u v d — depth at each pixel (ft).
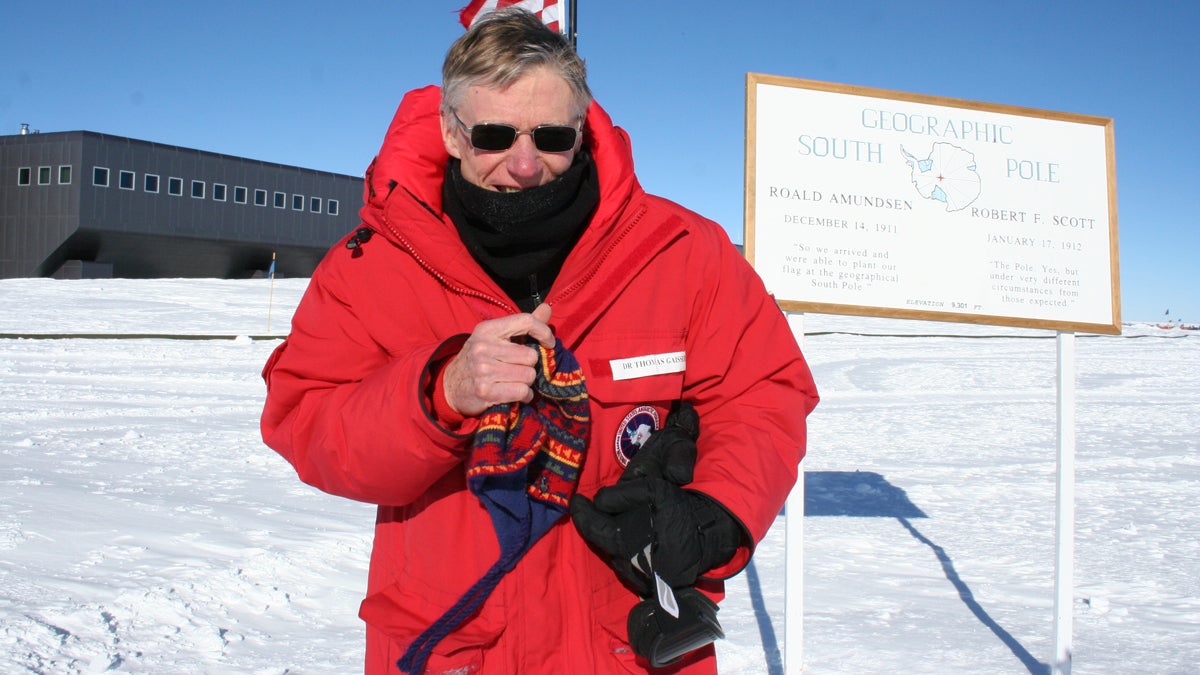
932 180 11.89
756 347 5.53
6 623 11.79
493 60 4.78
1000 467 29.84
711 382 5.53
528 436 4.52
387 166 5.26
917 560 18.53
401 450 4.44
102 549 15.67
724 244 5.70
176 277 203.31
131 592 13.38
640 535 4.66
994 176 12.12
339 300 5.11
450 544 4.93
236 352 65.31
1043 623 14.42
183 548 16.15
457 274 5.00
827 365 69.46
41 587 13.46
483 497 4.48
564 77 4.91
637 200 5.32
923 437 36.29
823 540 20.11
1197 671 12.35
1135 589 16.58
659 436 5.19
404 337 5.06
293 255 215.31
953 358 77.05
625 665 5.07
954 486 26.63
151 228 189.98
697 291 5.43
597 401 5.08
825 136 11.54
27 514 17.69
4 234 184.85
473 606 4.65
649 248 5.19
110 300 110.63
